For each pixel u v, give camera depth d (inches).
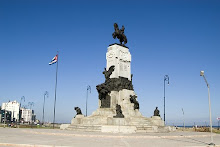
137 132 1616.6
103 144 944.9
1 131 1705.2
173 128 2118.6
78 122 1967.3
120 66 2146.9
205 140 1246.3
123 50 2213.3
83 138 1188.5
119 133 1496.1
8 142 942.4
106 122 1793.8
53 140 1058.7
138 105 2080.5
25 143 917.8
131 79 2234.3
